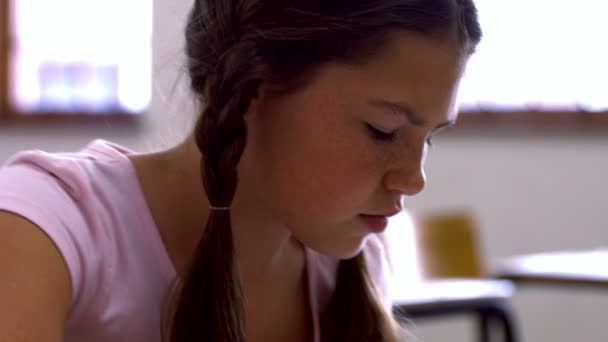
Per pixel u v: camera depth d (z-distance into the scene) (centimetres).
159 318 96
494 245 367
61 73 436
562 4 354
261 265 106
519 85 362
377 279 118
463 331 364
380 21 85
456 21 88
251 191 97
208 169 91
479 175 369
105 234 92
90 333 92
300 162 89
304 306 111
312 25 87
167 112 108
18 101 443
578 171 357
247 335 107
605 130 353
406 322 173
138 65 422
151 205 98
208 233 92
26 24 441
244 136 90
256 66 88
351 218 90
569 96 356
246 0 90
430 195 374
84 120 432
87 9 432
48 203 86
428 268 268
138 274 94
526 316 358
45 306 79
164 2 127
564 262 248
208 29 94
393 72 86
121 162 98
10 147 444
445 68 87
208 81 93
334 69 86
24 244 81
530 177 363
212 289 92
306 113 88
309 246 93
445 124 90
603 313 350
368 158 88
